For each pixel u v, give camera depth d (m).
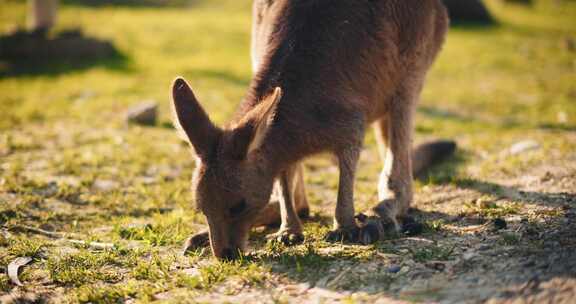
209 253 8.70
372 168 13.62
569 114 18.44
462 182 11.45
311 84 8.69
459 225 9.03
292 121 8.51
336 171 13.51
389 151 9.92
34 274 8.24
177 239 9.34
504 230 8.37
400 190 9.65
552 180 10.77
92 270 8.27
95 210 10.88
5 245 9.19
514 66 26.97
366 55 9.17
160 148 14.77
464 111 19.73
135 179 12.58
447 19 11.01
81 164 13.37
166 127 17.09
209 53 28.69
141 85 22.38
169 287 7.55
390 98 9.97
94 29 32.34
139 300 7.29
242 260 8.07
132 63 26.41
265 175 8.33
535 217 8.80
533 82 23.75
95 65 25.91
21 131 16.39
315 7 9.12
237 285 7.46
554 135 15.16
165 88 21.94
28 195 11.28
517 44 32.09
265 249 8.78
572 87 22.66
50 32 27.55
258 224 9.98
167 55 28.11
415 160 12.48
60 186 11.80
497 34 35.16
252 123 7.79
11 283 8.03
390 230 8.93
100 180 12.38
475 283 6.66
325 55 8.84
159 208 10.98
